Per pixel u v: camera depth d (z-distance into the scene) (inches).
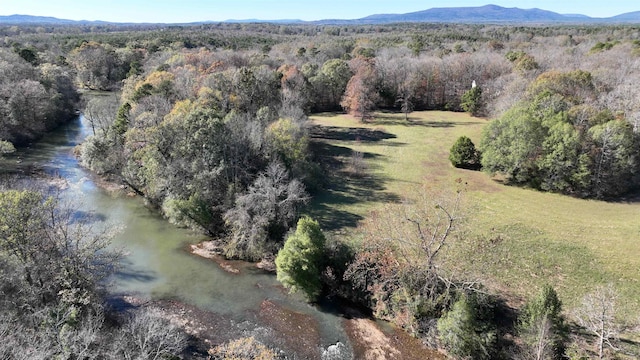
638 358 919.0
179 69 2711.6
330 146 2544.3
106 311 1131.3
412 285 1130.0
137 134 1807.3
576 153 1763.0
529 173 1913.1
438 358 1026.7
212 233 1598.2
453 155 2181.3
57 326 873.5
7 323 828.6
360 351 1054.4
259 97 2327.8
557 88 2331.4
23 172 2107.5
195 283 1311.5
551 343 882.1
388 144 2600.9
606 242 1400.1
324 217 1625.2
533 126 1829.5
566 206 1706.4
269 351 973.2
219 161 1608.0
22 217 997.8
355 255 1233.4
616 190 1802.4
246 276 1355.8
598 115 1879.9
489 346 967.6
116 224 1653.5
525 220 1574.8
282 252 1214.3
